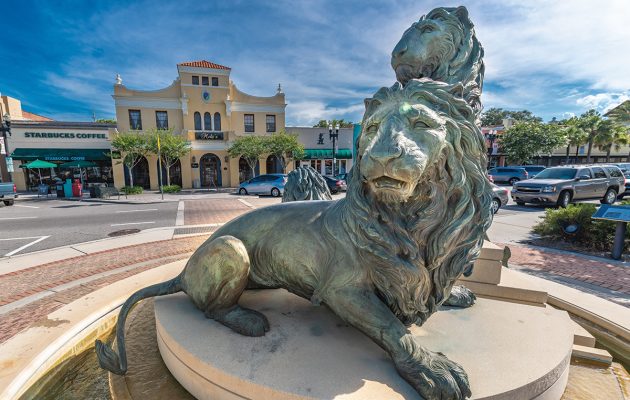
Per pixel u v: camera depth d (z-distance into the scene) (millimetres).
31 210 11758
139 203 13570
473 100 1943
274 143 22531
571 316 2289
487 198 1355
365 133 1268
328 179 16281
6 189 13297
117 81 21562
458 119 1227
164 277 2760
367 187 1304
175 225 7695
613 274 4016
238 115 24406
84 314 2131
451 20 1898
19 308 3020
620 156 39719
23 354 1700
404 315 1426
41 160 21109
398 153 1022
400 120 1131
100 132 22484
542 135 30734
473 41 1999
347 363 1350
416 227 1273
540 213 9789
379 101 1240
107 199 15523
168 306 1837
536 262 4531
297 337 1537
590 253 5371
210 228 7094
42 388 1646
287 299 1964
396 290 1348
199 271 1625
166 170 22875
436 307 1496
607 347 2025
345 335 1561
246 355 1398
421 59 1919
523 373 1339
